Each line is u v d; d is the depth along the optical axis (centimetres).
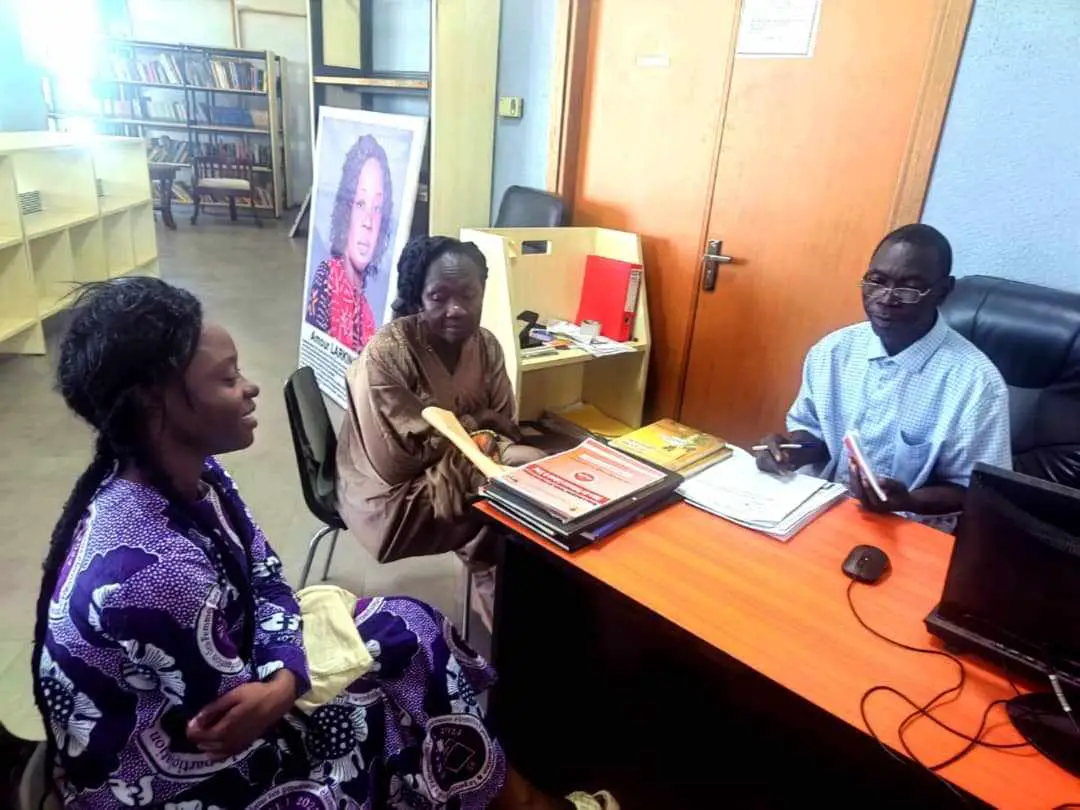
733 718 165
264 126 820
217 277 559
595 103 310
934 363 157
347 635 112
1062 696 89
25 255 371
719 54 269
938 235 150
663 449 160
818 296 264
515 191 322
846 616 110
